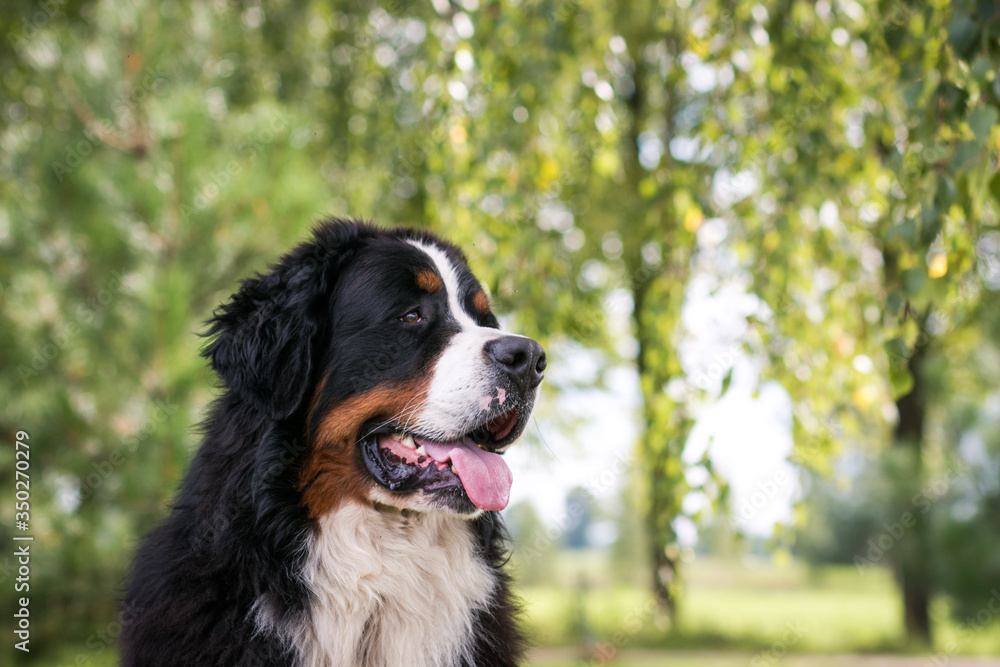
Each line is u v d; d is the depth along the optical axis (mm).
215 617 2414
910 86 2885
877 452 9859
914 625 12445
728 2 4773
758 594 21266
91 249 5855
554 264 4758
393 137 6402
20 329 6078
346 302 2766
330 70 7367
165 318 5605
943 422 10703
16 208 6062
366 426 2693
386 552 2713
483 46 4441
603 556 22641
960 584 9352
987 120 2516
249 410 2662
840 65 4738
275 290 2805
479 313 3041
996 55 2602
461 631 2742
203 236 5875
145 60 6383
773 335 4551
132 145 6281
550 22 4457
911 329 3004
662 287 4754
